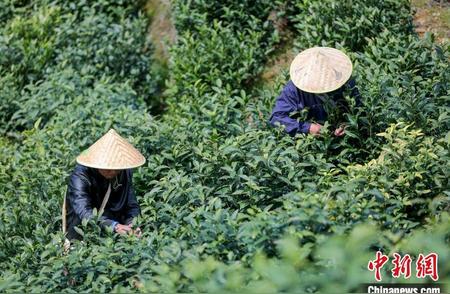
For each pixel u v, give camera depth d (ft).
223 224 62.28
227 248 60.80
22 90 124.26
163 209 73.26
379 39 99.30
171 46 127.24
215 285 50.47
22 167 92.73
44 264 67.77
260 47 120.57
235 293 49.93
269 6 122.72
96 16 134.31
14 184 92.07
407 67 93.91
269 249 56.39
